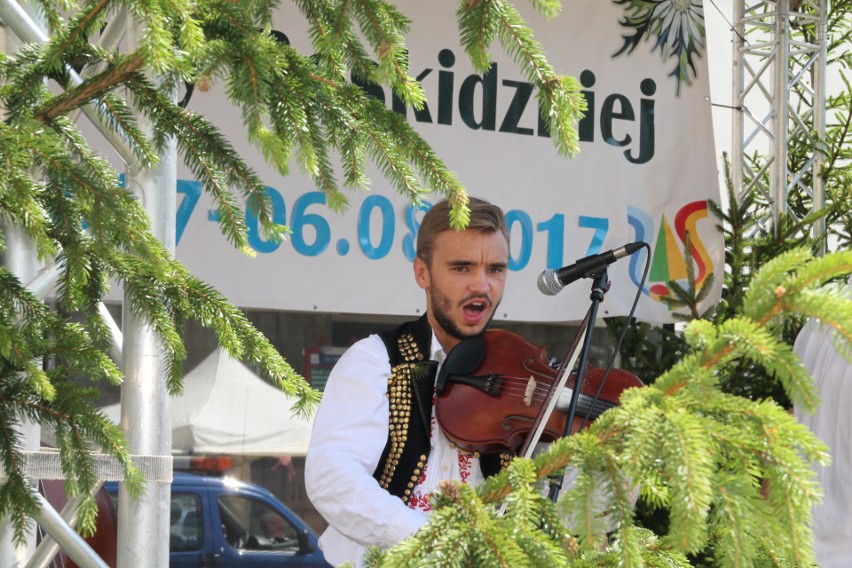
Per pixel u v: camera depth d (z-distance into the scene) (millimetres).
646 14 12555
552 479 3176
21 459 4324
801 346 7438
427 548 2633
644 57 12523
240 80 4109
